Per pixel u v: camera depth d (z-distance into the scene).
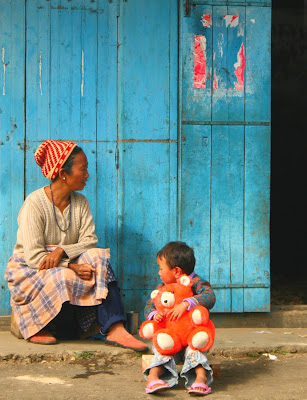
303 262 10.16
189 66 5.62
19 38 5.58
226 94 5.67
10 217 5.61
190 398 3.99
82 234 5.30
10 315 5.62
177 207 5.71
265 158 5.72
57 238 5.25
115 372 4.55
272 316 5.82
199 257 5.68
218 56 5.65
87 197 5.67
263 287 5.74
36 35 5.60
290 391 4.14
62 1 5.61
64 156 5.10
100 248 5.45
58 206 5.24
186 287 4.18
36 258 5.06
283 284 8.50
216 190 5.68
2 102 5.58
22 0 5.58
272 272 9.45
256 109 5.71
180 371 4.39
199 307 4.07
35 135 5.62
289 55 11.86
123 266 5.67
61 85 5.64
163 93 5.67
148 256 5.69
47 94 5.62
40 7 5.60
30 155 5.62
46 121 5.62
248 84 5.69
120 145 5.66
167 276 4.26
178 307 4.08
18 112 5.60
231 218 5.70
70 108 5.64
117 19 5.65
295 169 11.91
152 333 4.15
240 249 5.71
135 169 5.66
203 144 5.66
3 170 5.59
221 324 5.77
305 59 11.86
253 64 5.69
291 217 11.75
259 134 5.72
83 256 5.11
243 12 5.67
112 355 4.88
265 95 5.71
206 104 5.65
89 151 5.67
